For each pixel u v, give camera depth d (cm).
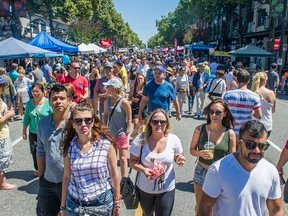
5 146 570
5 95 1133
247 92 526
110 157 329
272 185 256
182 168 700
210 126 413
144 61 1728
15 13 2803
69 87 523
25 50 1355
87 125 314
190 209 518
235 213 253
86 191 319
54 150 366
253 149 243
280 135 1021
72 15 3416
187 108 1484
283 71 2484
